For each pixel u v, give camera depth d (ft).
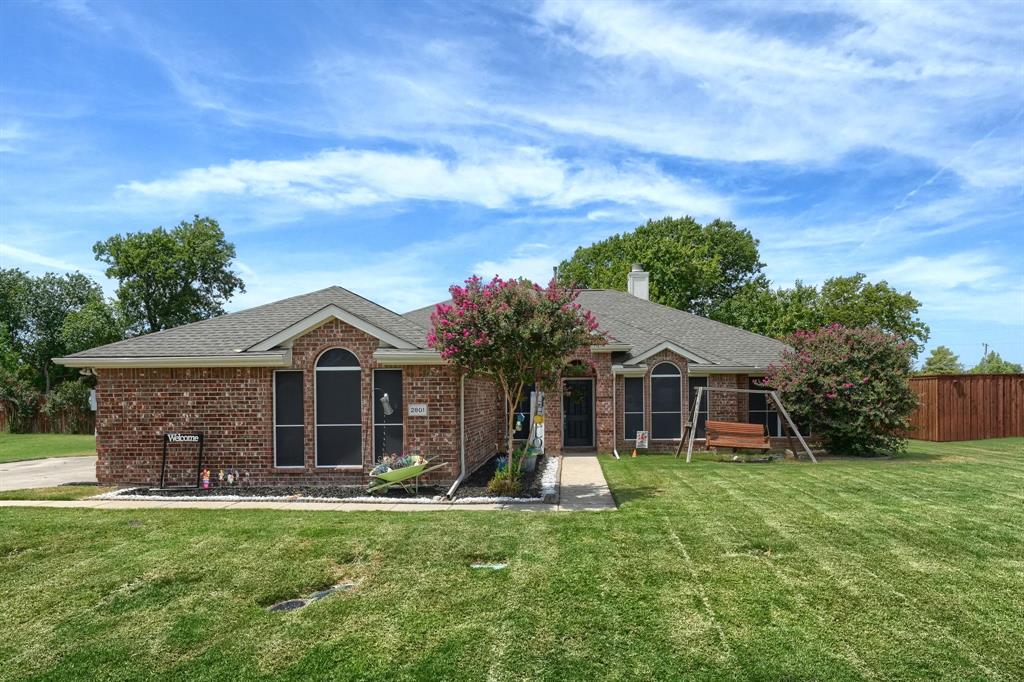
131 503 38.01
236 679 16.72
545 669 16.89
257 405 44.50
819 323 119.14
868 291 118.21
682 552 26.03
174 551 27.04
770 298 131.64
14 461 69.05
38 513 34.45
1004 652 17.39
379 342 44.16
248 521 32.09
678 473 47.24
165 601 21.85
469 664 17.22
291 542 28.12
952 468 48.47
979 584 22.26
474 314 37.42
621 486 41.65
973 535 28.37
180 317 156.76
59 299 161.68
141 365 44.68
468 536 28.78
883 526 29.96
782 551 26.08
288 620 20.17
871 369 56.59
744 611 20.16
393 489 41.47
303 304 53.78
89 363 44.16
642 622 19.49
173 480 44.88
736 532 28.99
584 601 21.11
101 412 45.55
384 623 19.79
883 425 56.85
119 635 19.31
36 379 157.48
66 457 73.67
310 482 44.19
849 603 20.70
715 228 158.71
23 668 17.47
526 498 38.04
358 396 44.42
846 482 42.09
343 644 18.49
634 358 64.75
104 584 23.36
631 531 29.32
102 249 150.30
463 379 45.70
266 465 44.47
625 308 81.46
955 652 17.42
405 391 43.60
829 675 16.31
